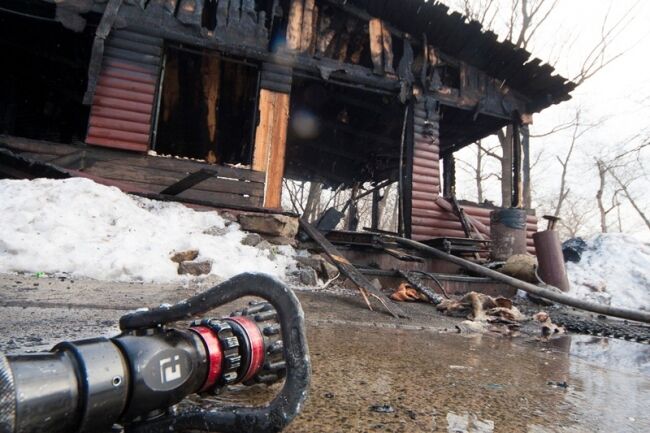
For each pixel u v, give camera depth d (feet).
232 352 3.63
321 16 30.22
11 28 29.45
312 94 39.32
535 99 34.37
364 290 15.16
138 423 2.94
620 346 12.41
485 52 32.14
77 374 2.42
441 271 25.58
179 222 19.97
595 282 28.02
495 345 10.24
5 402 1.95
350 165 56.95
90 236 15.03
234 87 39.19
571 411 5.18
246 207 22.80
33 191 16.07
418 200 30.58
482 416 4.67
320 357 6.95
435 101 31.89
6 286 10.34
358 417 4.29
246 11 27.63
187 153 44.62
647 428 4.73
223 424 2.85
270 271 18.44
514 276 22.81
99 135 23.81
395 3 29.94
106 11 24.03
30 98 37.19
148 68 25.25
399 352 8.00
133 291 11.70
